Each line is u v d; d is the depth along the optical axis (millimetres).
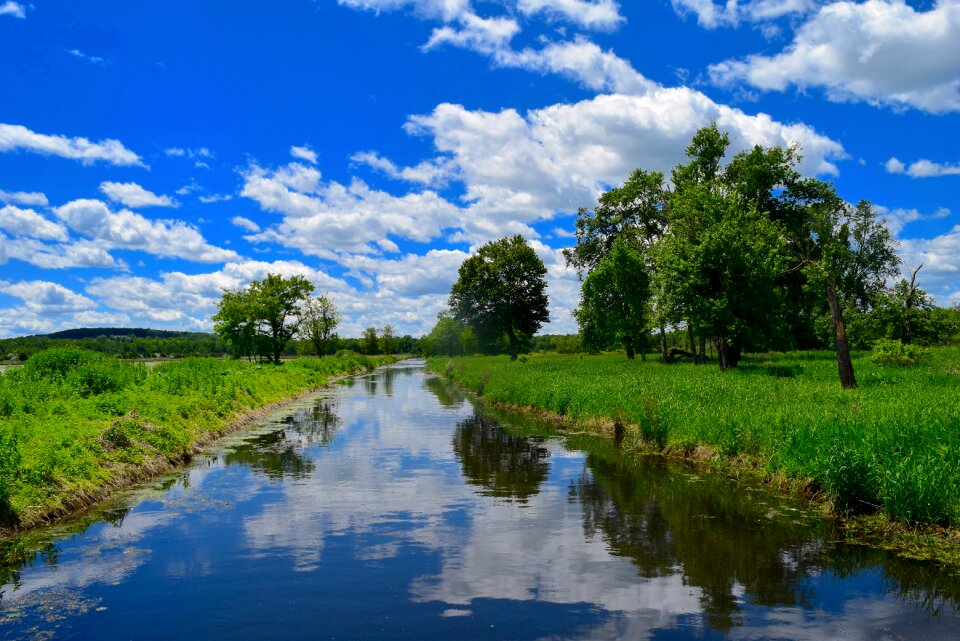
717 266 34156
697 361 42719
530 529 10461
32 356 23859
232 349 63312
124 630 6789
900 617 6992
